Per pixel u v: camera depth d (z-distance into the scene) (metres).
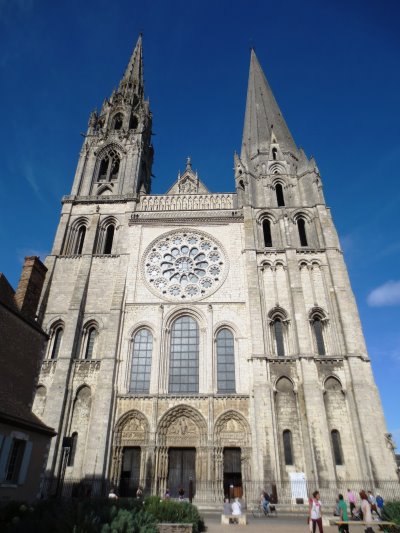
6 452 22.20
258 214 54.62
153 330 46.03
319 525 20.38
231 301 47.34
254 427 39.28
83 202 57.44
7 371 24.95
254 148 64.94
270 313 46.56
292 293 46.78
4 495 21.72
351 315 45.00
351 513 30.97
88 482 36.22
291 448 38.44
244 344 44.47
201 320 46.56
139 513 17.66
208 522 28.58
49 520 15.19
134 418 40.91
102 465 37.16
